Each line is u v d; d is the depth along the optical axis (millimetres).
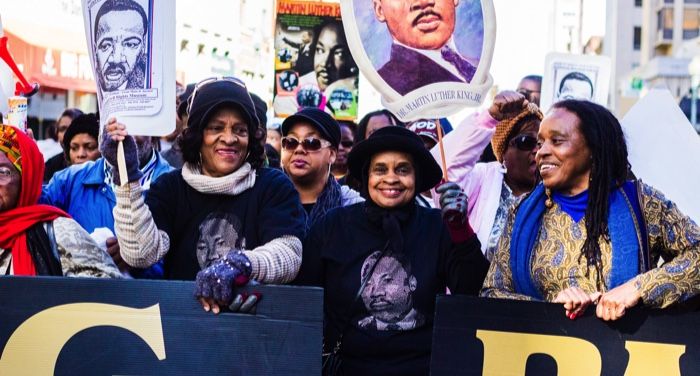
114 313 3363
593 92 5668
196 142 3812
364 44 3930
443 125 6121
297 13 6676
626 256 3340
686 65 34625
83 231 3629
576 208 3453
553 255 3438
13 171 3600
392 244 3703
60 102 16594
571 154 3412
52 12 12750
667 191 4445
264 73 25047
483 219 4984
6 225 3551
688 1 52719
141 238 3584
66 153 5977
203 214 3816
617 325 3320
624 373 3320
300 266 3781
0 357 3359
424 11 3920
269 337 3318
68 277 3379
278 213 3742
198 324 3342
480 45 3961
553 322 3342
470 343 3363
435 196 5207
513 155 4914
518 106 4871
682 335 3307
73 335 3365
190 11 19984
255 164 3889
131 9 3631
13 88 4453
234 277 3295
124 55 3637
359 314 3691
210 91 3832
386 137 3729
